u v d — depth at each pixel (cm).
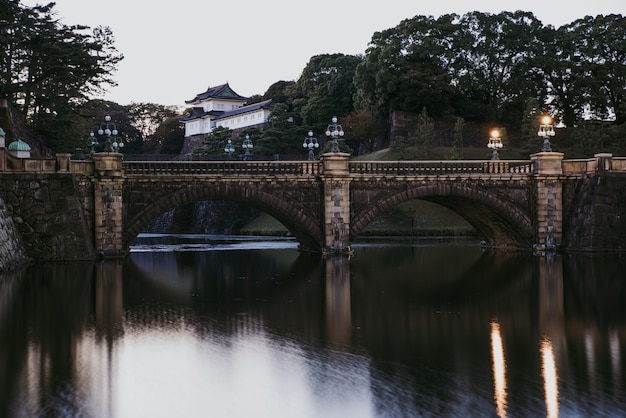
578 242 6475
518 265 5403
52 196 5425
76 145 9269
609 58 12038
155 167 6025
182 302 3675
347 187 6288
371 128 12300
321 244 6356
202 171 6197
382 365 2425
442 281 4525
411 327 3038
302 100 14212
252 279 4681
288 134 13088
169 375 2312
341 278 4716
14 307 3484
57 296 3809
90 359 2498
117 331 2936
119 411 1981
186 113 19938
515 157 10919
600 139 10231
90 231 5744
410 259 6156
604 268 5088
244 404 2047
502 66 11994
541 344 2722
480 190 6506
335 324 3097
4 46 7212
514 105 12012
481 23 12050
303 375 2314
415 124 11894
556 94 12294
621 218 6419
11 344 2709
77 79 7825
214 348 2658
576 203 6581
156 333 2903
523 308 3491
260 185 6172
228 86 19025
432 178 6406
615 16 12044
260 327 3033
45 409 1988
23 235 5347
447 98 11706
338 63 13825
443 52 11775
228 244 8981
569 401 2042
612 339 2805
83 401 2058
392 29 12106
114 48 8344
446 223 10206
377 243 8712
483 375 2306
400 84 11656
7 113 6775
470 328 3014
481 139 12212
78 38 8050
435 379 2266
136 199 5862
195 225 13912
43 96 7806
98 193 5728
